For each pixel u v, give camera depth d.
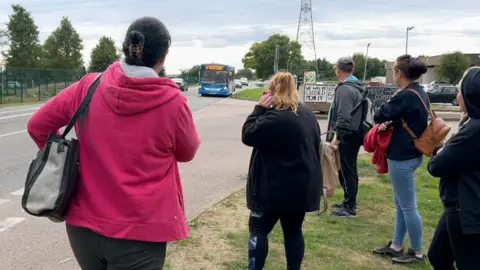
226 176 8.82
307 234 5.43
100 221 2.23
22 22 52.03
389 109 4.42
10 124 17.12
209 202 6.80
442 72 66.00
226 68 45.03
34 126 2.40
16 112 22.81
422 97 4.42
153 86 2.24
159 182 2.31
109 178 2.24
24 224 5.74
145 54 2.30
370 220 6.12
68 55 65.12
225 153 11.63
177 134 2.34
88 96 2.31
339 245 5.17
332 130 5.91
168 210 2.32
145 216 2.24
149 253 2.28
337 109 5.79
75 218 2.29
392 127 4.56
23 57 52.19
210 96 46.25
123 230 2.22
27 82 32.59
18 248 4.95
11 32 52.00
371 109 6.02
